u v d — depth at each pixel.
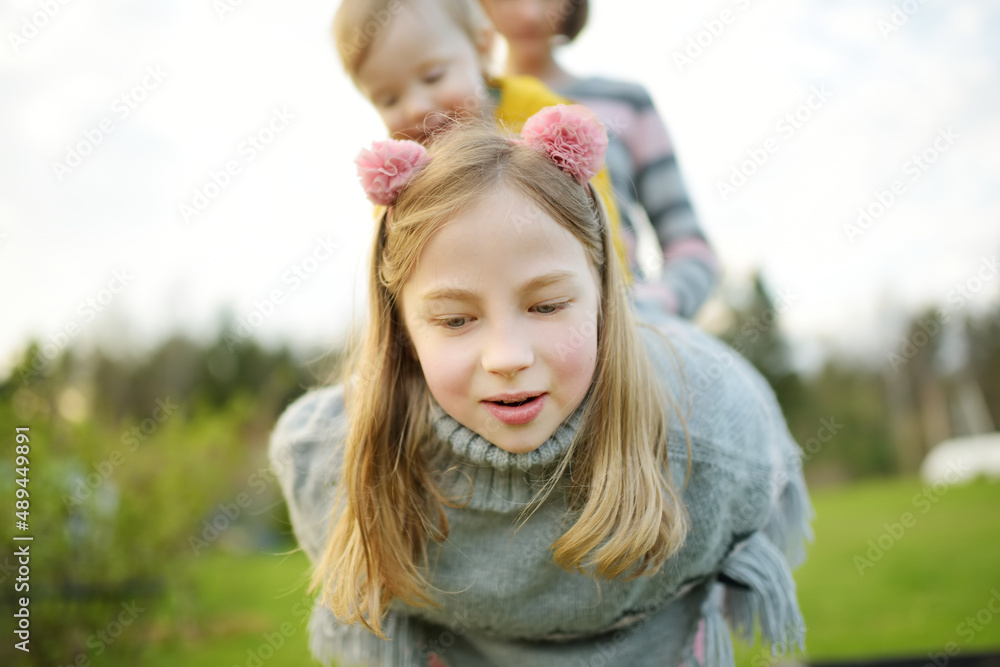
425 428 0.95
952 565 3.91
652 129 1.48
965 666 2.05
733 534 0.98
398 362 0.96
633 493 0.87
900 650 2.68
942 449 9.39
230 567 4.77
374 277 0.93
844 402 10.15
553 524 0.92
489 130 0.96
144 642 2.84
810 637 2.91
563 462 0.87
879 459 10.07
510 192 0.79
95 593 2.62
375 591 0.94
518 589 0.95
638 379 0.90
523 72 1.56
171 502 3.10
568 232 0.81
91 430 2.64
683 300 1.32
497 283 0.77
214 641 3.05
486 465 0.91
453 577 0.96
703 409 0.95
